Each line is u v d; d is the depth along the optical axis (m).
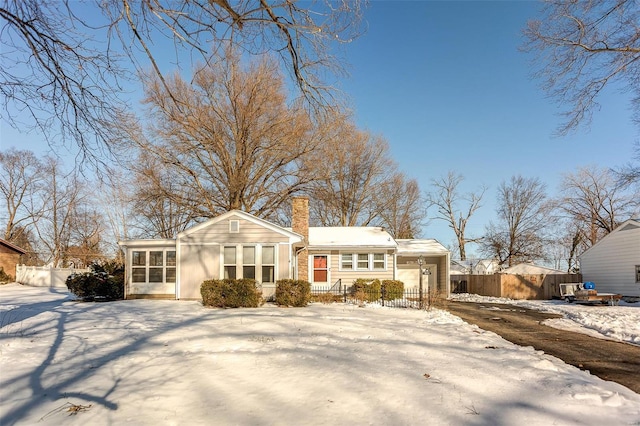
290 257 17.86
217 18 5.08
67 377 6.04
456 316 14.61
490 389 5.48
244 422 4.42
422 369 6.44
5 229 43.69
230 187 28.17
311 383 5.70
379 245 23.30
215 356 7.22
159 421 4.45
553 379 5.95
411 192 43.28
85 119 5.66
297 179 29.88
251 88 25.30
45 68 5.21
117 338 8.83
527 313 16.62
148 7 4.70
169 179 28.09
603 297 20.16
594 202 38.66
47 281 33.81
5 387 5.62
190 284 17.88
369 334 9.58
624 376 6.78
